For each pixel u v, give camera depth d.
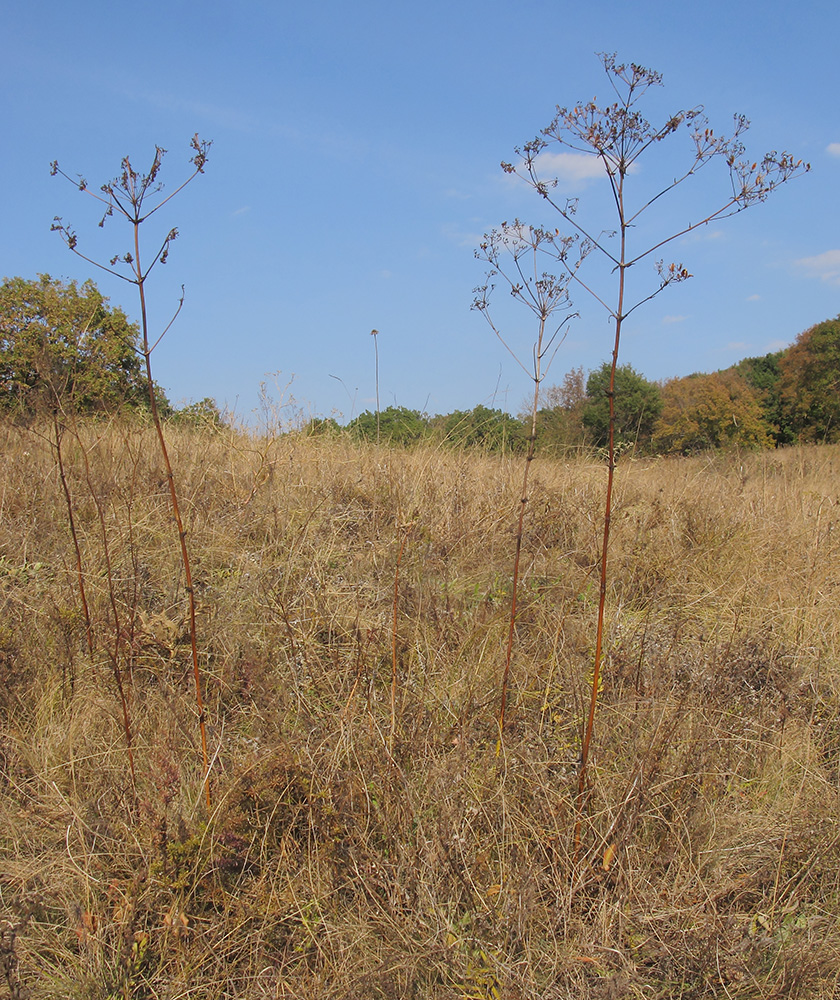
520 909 2.05
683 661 3.41
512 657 3.31
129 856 2.28
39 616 3.34
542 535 4.85
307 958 2.01
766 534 5.12
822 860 2.33
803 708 3.10
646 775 2.49
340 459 6.09
